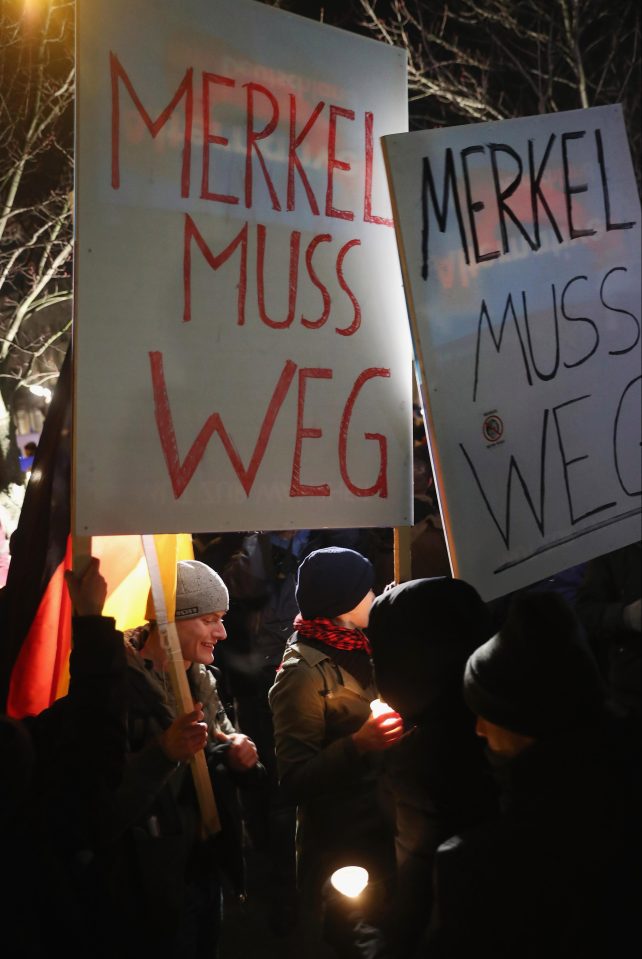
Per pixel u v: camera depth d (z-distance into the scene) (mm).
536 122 3006
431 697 2135
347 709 2969
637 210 3143
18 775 2002
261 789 2984
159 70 2627
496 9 15211
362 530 5988
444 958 1729
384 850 2848
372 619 2250
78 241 2496
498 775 1902
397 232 2768
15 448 15102
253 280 2756
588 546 2977
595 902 1639
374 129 3004
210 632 2980
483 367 2854
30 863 2094
